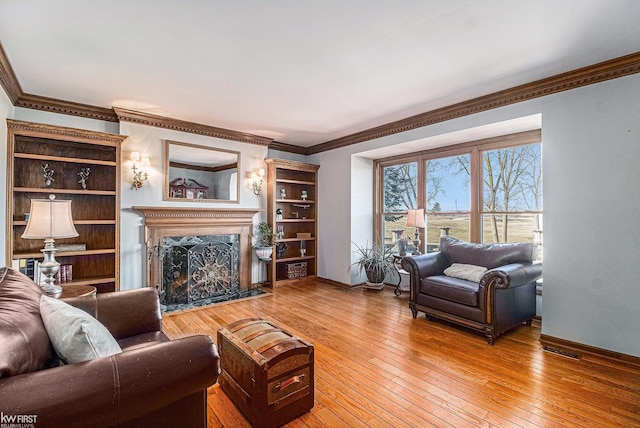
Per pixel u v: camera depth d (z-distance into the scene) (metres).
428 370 2.38
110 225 3.73
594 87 2.66
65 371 1.03
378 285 4.82
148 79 2.92
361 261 4.88
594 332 2.65
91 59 2.53
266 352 1.80
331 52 2.43
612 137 2.57
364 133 4.76
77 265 3.55
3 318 1.13
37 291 1.59
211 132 4.52
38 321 1.29
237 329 2.17
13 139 2.97
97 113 3.72
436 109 3.76
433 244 4.62
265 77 2.88
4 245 2.87
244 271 4.87
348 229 5.10
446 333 3.13
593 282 2.66
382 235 5.34
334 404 1.96
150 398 1.13
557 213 2.85
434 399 2.02
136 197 3.92
